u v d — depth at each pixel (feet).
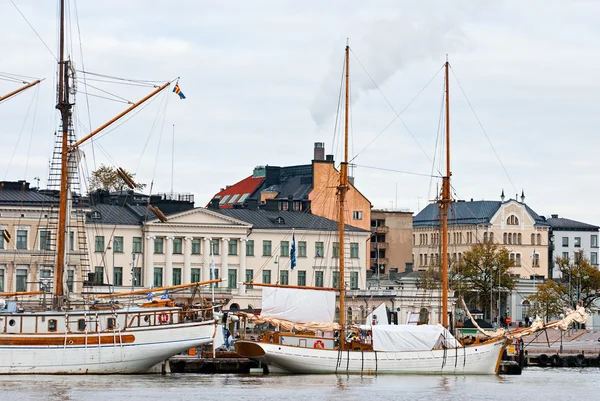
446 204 599.98
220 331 537.24
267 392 466.29
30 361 490.90
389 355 538.88
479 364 554.05
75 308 554.87
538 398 476.13
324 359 532.73
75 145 539.29
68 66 537.65
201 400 440.04
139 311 504.43
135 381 487.61
